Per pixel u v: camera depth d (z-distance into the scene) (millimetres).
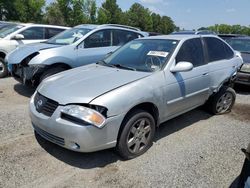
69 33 7473
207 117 5621
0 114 5223
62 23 40906
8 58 6840
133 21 68375
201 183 3414
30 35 9227
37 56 6246
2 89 6984
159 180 3430
